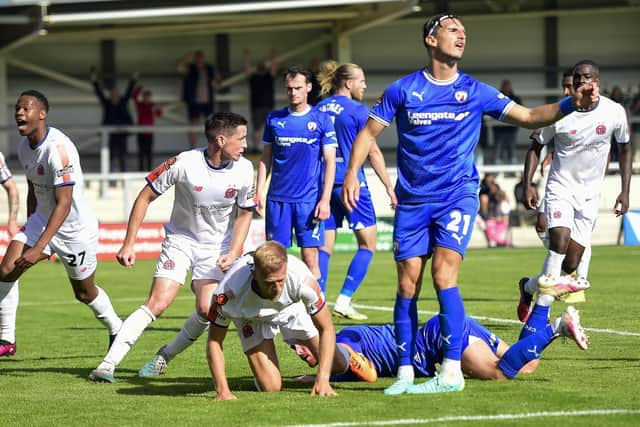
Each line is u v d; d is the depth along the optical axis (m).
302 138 27.77
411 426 15.14
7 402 18.03
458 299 17.97
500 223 61.84
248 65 78.88
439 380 17.92
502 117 18.02
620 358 21.45
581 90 17.09
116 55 81.31
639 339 24.14
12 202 25.98
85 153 80.06
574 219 27.05
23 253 21.84
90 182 69.06
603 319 27.92
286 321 18.27
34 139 20.97
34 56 80.06
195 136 74.69
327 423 15.44
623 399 16.92
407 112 18.03
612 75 85.69
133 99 80.19
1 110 77.81
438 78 18.03
